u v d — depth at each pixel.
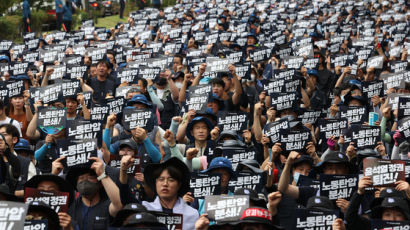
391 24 28.28
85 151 8.62
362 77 17.72
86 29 25.34
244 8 34.66
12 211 6.08
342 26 29.36
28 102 13.07
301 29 25.30
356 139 10.55
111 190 7.72
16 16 32.81
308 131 10.09
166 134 9.51
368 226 7.64
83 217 7.89
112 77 15.91
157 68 14.91
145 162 9.97
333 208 7.49
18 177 9.25
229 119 11.34
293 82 14.48
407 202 7.45
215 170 8.58
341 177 8.09
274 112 12.10
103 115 11.94
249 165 8.82
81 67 15.25
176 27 26.38
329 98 16.11
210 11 32.03
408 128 10.82
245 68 14.62
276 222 7.48
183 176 7.72
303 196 8.45
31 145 12.62
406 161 8.77
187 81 14.48
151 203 7.77
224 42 22.16
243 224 6.56
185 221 7.66
